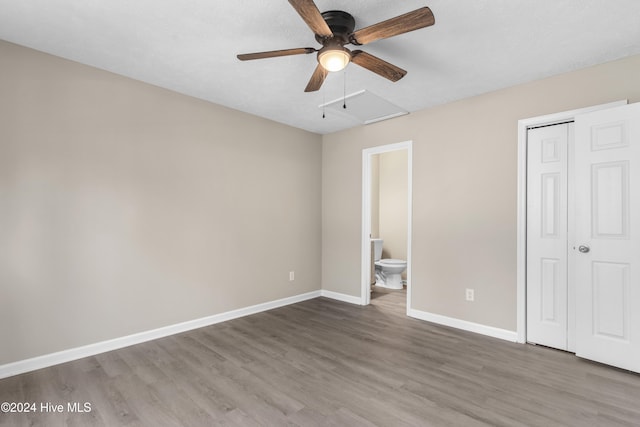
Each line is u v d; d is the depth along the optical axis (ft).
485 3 5.90
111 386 6.89
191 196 10.46
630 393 6.61
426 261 11.37
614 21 6.40
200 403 6.27
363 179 13.51
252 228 12.24
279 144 13.23
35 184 7.66
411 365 7.89
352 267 13.88
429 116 11.40
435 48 7.47
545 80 9.00
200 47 7.54
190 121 10.43
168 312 9.90
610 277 7.69
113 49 7.65
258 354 8.54
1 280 7.22
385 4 5.98
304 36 7.09
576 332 8.23
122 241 8.99
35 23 6.63
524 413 5.95
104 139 8.69
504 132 9.69
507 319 9.57
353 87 9.71
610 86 8.03
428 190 11.36
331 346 9.07
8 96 7.33
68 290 8.09
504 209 9.66
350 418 5.81
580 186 8.16
